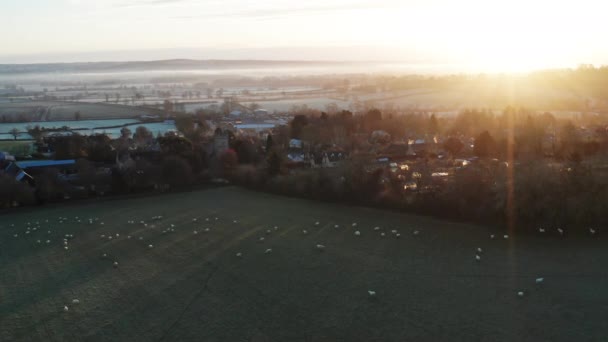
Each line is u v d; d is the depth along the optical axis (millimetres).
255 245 94000
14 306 71688
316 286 74375
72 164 165250
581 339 57188
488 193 102438
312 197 129375
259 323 63875
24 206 132000
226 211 120375
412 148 180375
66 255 93250
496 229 97250
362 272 78938
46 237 105250
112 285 77875
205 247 94250
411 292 70938
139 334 62312
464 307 65875
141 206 129500
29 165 164000
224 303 70000
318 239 96188
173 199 136125
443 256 84438
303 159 170875
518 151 159125
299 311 66625
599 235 90812
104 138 199125
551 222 93750
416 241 92750
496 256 83312
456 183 106500
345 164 128250
